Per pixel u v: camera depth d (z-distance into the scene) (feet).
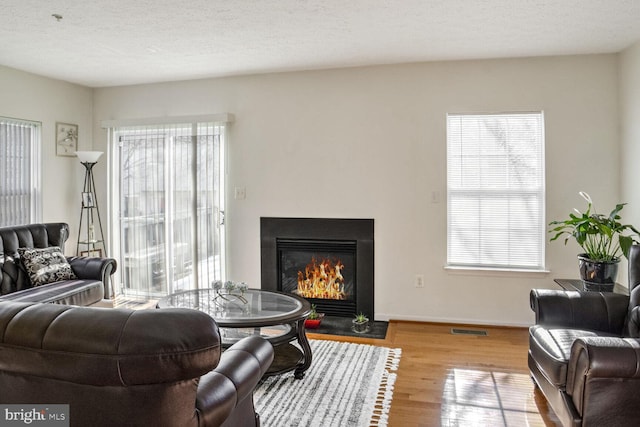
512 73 13.19
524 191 13.42
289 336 9.85
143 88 16.37
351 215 14.46
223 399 5.20
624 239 10.55
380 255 14.28
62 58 13.26
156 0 9.12
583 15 9.90
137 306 15.70
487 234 13.67
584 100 12.80
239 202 15.42
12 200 14.60
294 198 14.93
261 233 15.25
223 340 10.11
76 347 4.22
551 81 12.97
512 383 9.62
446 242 13.79
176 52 12.64
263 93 15.07
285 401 8.79
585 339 6.64
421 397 8.99
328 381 9.71
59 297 11.78
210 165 15.58
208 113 15.65
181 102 15.94
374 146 14.19
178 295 11.43
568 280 12.14
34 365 4.39
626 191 12.23
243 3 9.26
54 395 4.51
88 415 4.46
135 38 11.46
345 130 14.39
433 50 12.46
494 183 13.60
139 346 4.13
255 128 15.19
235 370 5.75
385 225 14.20
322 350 11.63
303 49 12.37
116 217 16.76
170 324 4.29
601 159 12.75
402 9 9.58
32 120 15.05
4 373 4.68
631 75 11.92
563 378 7.25
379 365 10.61
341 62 13.67
